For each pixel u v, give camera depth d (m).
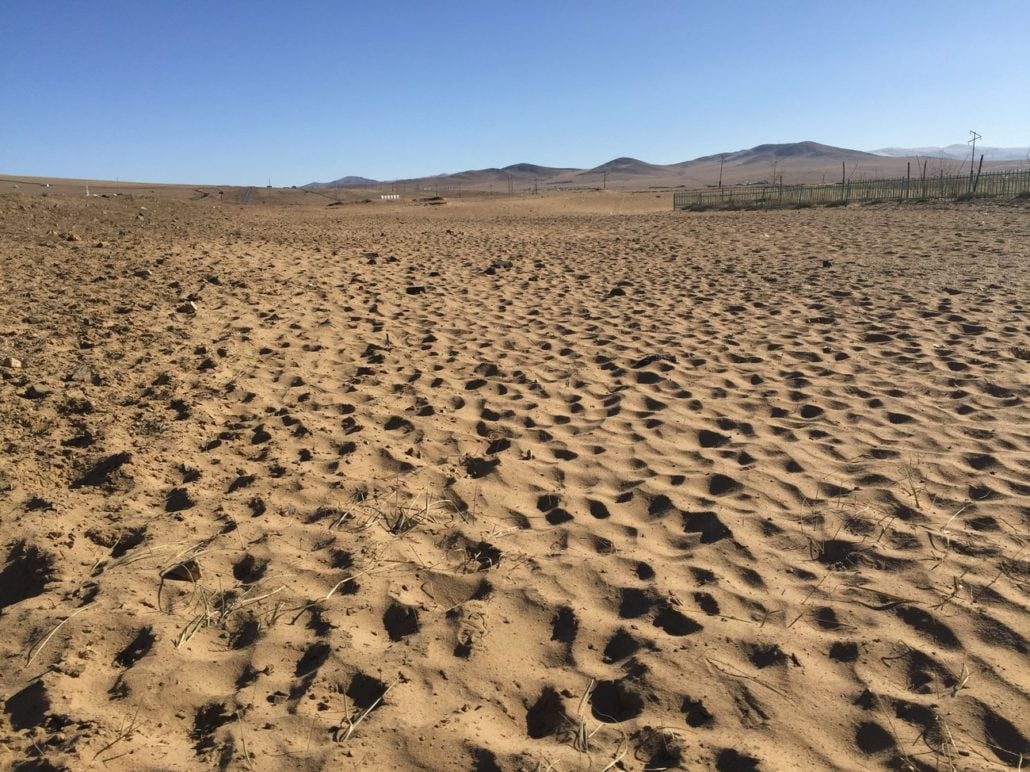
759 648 2.78
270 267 11.13
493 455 4.56
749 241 16.02
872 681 2.60
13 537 3.37
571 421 5.20
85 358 5.96
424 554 3.47
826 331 7.40
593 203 44.28
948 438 4.61
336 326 7.75
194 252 12.16
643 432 4.95
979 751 2.29
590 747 2.33
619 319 8.30
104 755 2.23
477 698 2.56
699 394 5.68
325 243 15.78
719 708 2.49
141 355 6.18
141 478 4.02
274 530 3.61
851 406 5.29
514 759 2.27
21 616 2.87
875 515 3.70
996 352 6.28
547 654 2.81
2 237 12.30
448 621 2.94
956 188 29.48
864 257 12.34
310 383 5.86
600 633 2.91
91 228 15.36
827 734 2.38
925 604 2.98
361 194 71.94
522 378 6.15
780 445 4.61
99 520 3.61
